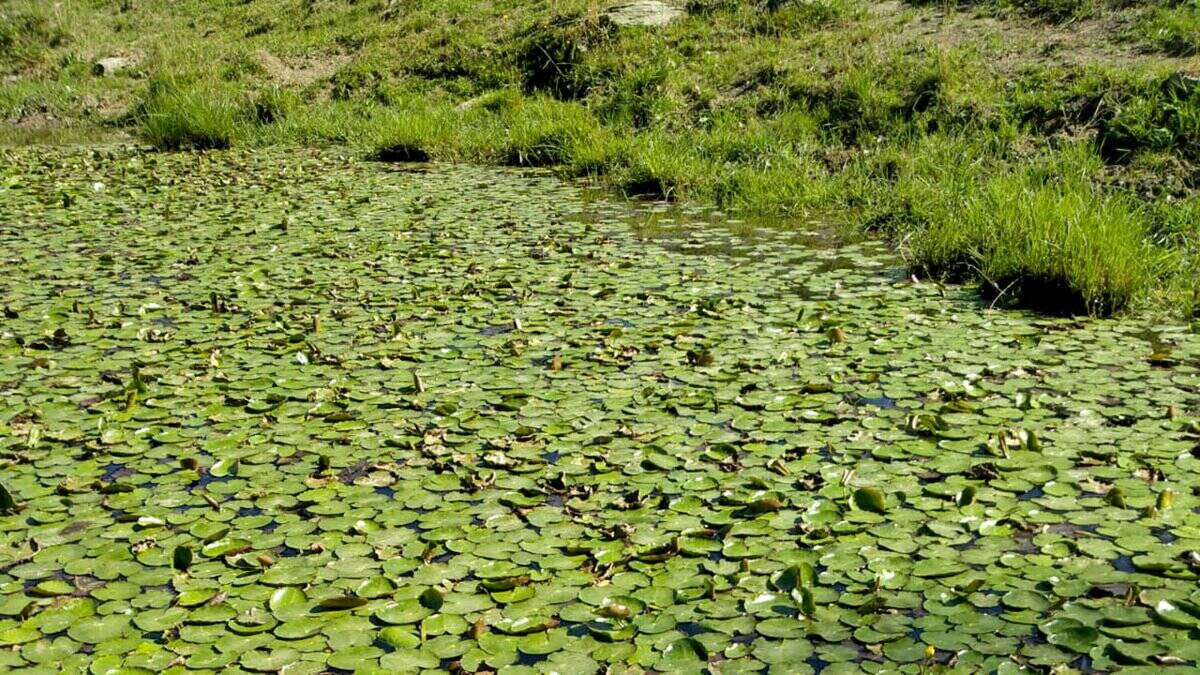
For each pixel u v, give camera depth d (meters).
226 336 6.34
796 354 5.80
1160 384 5.34
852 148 10.52
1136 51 10.30
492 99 14.02
